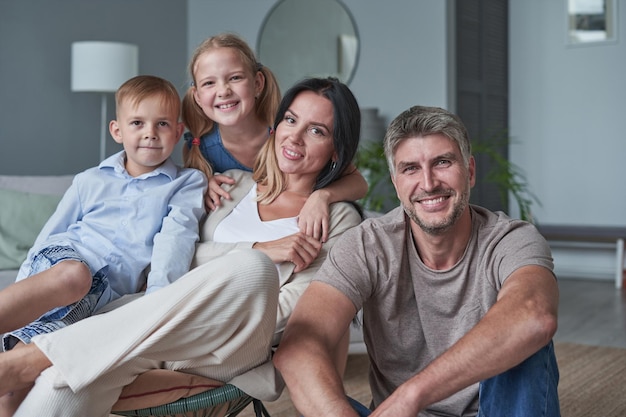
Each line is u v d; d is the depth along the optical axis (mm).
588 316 4715
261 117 2469
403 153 1665
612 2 6270
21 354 1520
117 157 2205
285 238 1999
